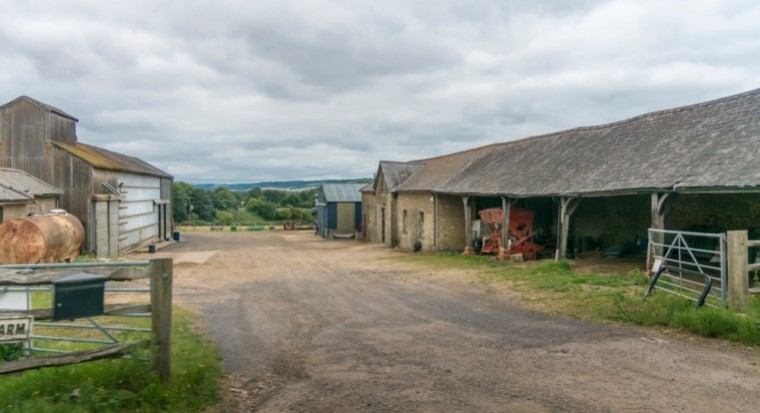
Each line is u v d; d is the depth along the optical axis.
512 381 5.57
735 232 8.09
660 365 6.06
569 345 7.14
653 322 8.17
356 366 6.37
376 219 35.41
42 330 8.06
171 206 42.41
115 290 4.88
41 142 22.80
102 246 23.56
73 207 22.72
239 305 11.81
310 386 5.58
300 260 24.06
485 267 17.20
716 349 6.72
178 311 10.61
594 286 11.66
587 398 4.99
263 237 44.53
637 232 18.97
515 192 17.91
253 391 5.46
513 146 24.47
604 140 17.89
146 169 34.47
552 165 18.48
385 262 21.62
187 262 22.81
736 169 10.88
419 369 6.15
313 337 8.25
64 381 4.64
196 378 5.23
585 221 21.38
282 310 11.02
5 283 4.57
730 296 8.14
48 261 17.19
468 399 5.02
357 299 12.32
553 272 14.20
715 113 14.36
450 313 10.05
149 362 4.98
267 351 7.30
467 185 22.03
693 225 16.52
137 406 4.44
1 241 16.06
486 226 22.41
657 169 13.16
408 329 8.65
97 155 27.03
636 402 4.86
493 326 8.66
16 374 4.93
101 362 5.12
